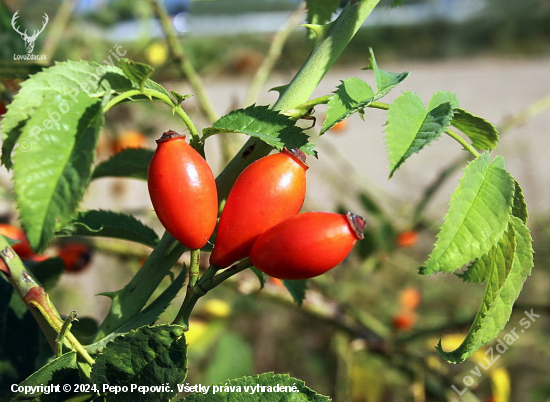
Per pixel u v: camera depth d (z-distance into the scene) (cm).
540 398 32
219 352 35
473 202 11
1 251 11
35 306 11
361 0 12
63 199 9
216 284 11
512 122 33
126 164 16
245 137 31
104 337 12
